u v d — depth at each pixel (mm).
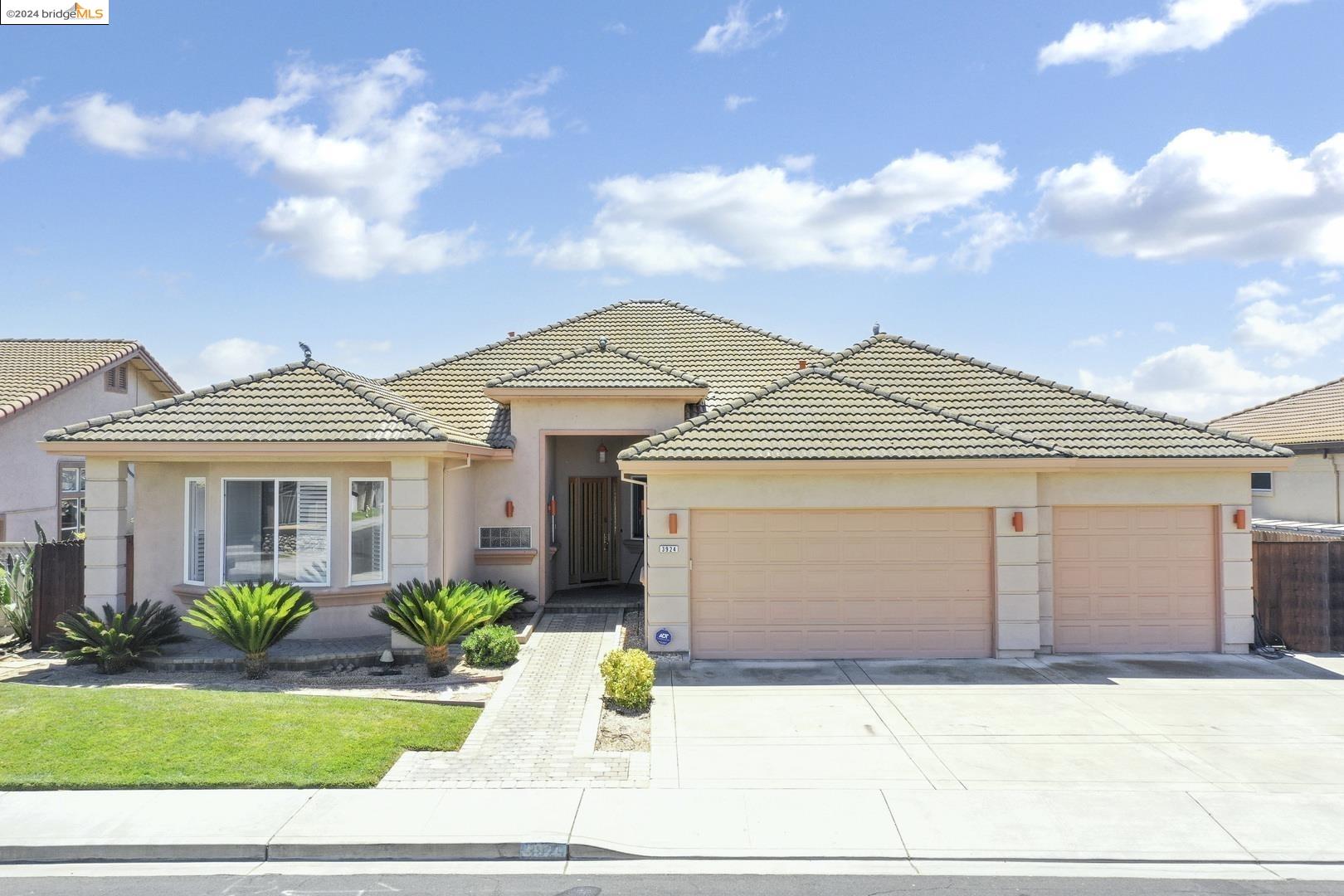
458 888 6805
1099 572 14711
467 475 17375
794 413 15117
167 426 13680
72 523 24266
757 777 8992
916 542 14320
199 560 14672
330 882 6906
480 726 10602
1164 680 12883
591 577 20766
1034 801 8359
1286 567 14969
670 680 12898
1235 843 7527
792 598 14258
